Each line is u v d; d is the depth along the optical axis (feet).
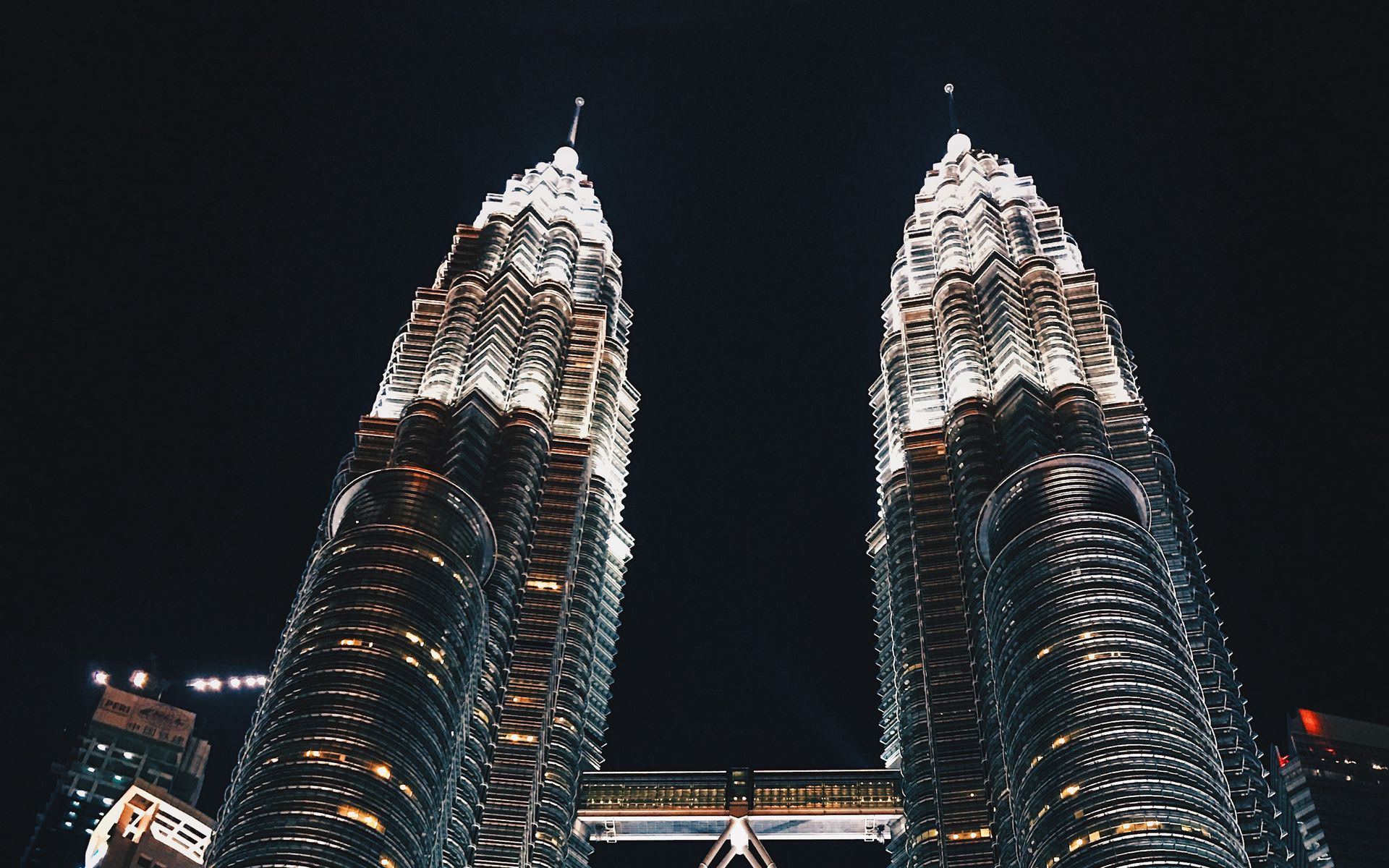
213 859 650.43
